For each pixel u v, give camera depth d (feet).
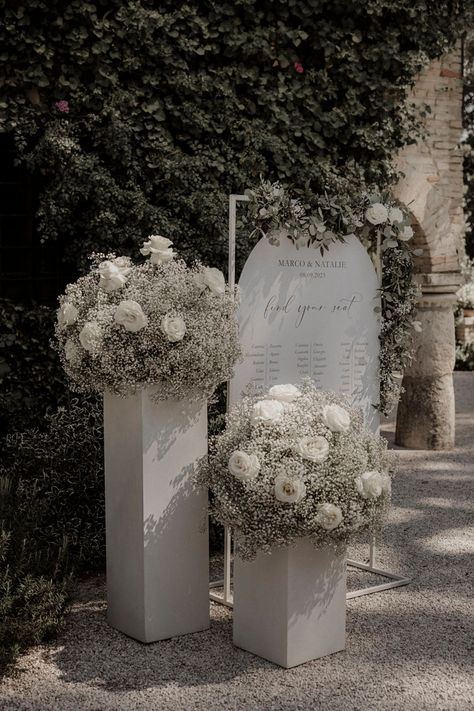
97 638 12.78
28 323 20.20
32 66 18.95
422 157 24.70
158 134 20.06
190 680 11.48
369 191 14.89
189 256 20.43
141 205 19.80
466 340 44.62
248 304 13.71
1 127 18.94
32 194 20.65
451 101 25.21
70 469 16.24
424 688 11.24
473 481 22.31
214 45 20.42
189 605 12.91
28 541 13.70
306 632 11.95
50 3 18.85
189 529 12.78
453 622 13.44
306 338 14.34
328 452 11.64
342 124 21.97
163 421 12.37
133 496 12.44
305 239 14.16
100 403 18.53
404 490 21.42
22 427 20.10
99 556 15.61
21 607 12.59
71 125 19.31
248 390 13.60
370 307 15.02
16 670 11.55
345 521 11.54
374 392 15.23
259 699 10.96
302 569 11.81
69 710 10.69
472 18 23.85
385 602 14.30
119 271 12.66
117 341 12.05
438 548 17.11
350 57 21.97
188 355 11.98
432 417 25.72
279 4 21.21
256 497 11.41
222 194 20.51
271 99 21.15
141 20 19.35
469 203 47.91
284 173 21.47
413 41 22.88
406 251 15.34
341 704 10.82
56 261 21.04
